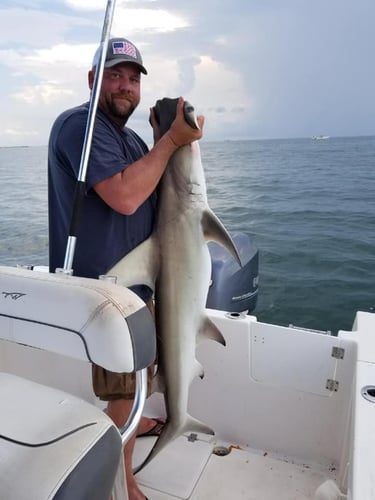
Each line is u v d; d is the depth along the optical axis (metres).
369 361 1.65
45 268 2.54
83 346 1.08
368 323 2.01
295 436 2.03
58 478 0.80
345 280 5.48
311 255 6.38
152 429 2.19
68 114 1.66
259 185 12.30
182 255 1.75
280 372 2.00
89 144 1.47
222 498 1.83
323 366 1.92
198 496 1.84
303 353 1.95
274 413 2.05
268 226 8.03
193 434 2.19
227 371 2.10
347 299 4.99
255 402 2.07
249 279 2.84
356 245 6.79
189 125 1.57
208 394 2.15
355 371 1.65
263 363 2.03
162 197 1.77
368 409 1.35
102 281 1.16
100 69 1.47
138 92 1.79
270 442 2.08
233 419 2.13
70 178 1.65
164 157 1.59
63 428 0.92
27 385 1.10
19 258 6.57
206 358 2.12
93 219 1.65
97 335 1.05
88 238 1.66
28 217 8.89
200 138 1.63
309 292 5.19
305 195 10.88
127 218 1.71
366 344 1.79
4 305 1.18
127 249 1.73
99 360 1.06
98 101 1.59
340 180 13.25
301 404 1.99
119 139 1.72
